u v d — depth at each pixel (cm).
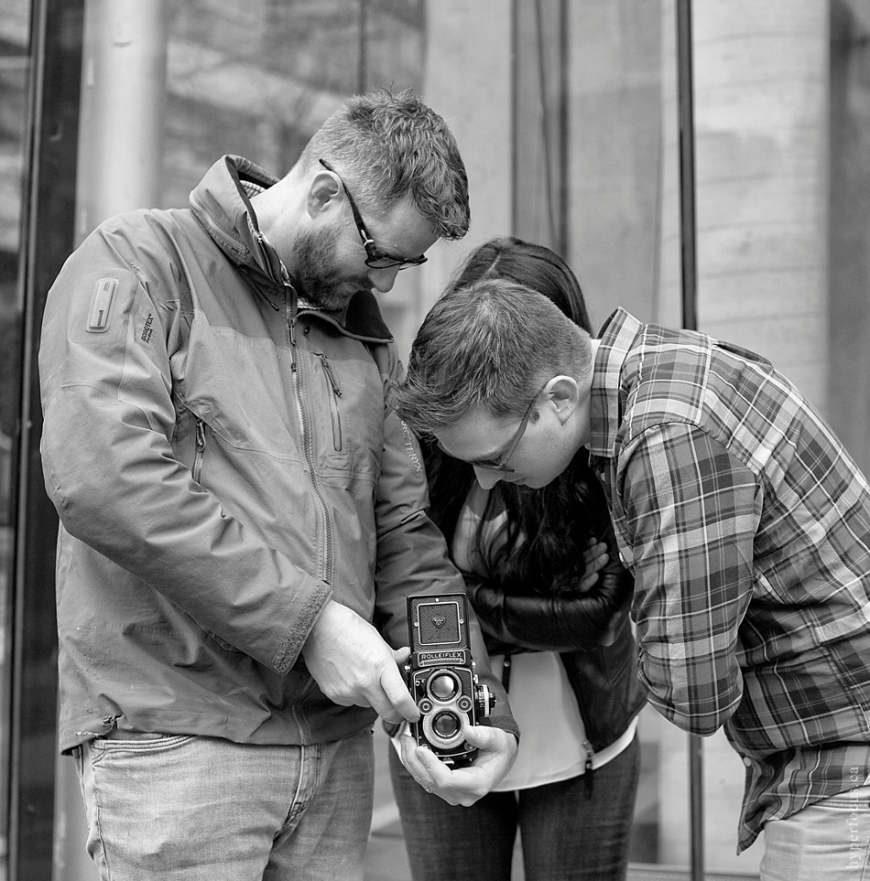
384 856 296
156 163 247
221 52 300
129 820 137
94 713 139
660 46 309
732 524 130
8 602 243
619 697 178
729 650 132
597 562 169
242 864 140
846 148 304
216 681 140
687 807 296
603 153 313
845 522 138
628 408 136
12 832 239
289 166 311
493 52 317
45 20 243
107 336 135
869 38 303
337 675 135
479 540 173
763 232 302
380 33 318
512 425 141
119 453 129
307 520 143
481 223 316
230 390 142
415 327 311
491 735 147
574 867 178
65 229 244
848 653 136
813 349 302
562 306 175
